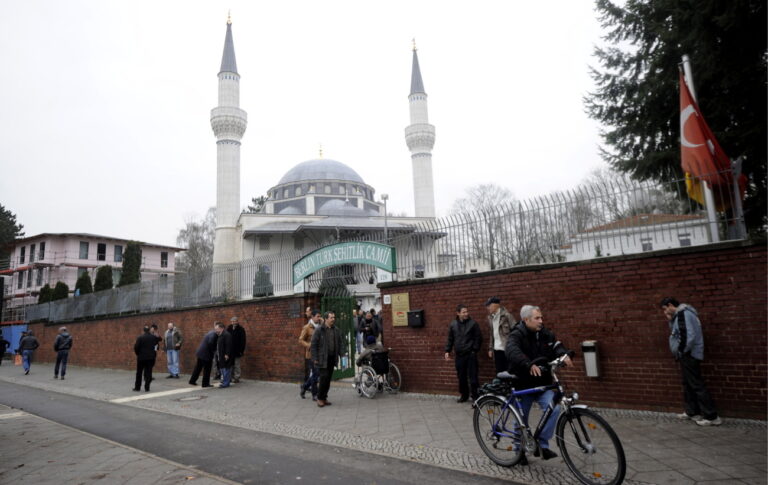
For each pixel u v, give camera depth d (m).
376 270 10.94
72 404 11.16
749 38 10.80
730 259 6.57
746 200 12.05
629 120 14.80
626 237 7.70
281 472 5.28
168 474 5.21
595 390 7.57
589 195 8.11
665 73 13.13
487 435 5.40
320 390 9.20
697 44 11.41
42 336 27.73
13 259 50.06
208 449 6.43
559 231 8.38
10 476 5.37
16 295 47.06
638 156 14.68
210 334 13.30
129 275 36.88
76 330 24.00
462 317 8.62
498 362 7.97
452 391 9.38
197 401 10.72
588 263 7.83
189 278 17.45
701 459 4.96
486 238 9.27
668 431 6.07
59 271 45.91
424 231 10.30
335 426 7.51
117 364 20.52
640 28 14.56
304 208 54.69
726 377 6.45
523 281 8.54
